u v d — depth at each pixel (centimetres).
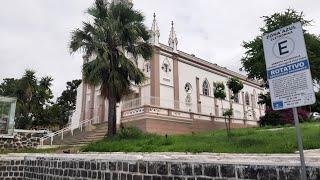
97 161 706
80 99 3559
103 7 1872
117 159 655
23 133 1831
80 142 2136
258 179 426
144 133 1805
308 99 328
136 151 1232
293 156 752
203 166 494
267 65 372
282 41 361
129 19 1845
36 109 3734
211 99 3481
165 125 2383
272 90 362
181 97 3069
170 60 3066
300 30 345
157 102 2680
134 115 2359
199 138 1416
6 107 1792
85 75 1762
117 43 1816
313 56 2448
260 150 917
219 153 952
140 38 1886
